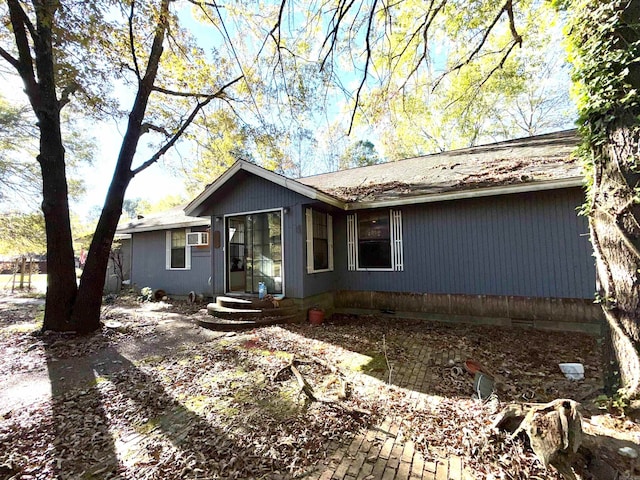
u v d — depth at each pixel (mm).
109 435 2797
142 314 8398
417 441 2607
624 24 2666
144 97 7090
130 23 6336
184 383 3877
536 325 6207
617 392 2670
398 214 7664
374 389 3611
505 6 4789
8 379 4125
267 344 5434
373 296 7941
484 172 7016
